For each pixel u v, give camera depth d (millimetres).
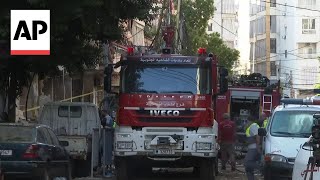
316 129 7645
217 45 54031
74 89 33656
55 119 19812
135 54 16250
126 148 15469
